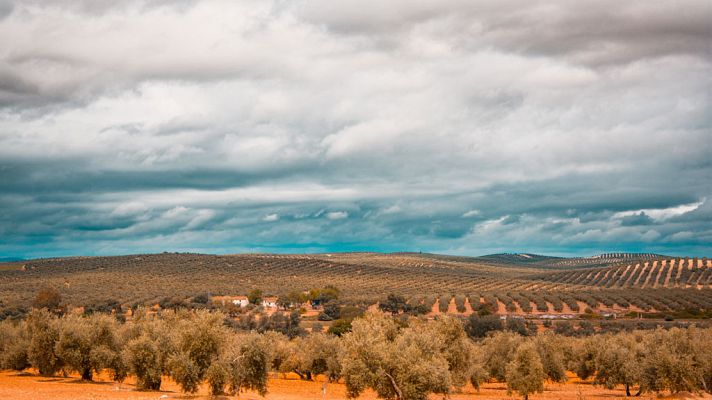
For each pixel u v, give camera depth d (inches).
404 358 2235.5
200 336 2369.6
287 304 7726.4
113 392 2415.1
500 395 3147.1
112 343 2913.4
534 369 2893.7
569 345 4013.3
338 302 7455.7
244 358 2388.0
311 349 3789.4
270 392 2947.8
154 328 2888.8
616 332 5359.3
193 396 2373.3
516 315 6781.5
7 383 2647.6
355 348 2320.4
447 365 2325.3
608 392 3403.1
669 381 2886.3
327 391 3093.0
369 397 2844.5
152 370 2620.6
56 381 2834.6
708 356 3006.9
